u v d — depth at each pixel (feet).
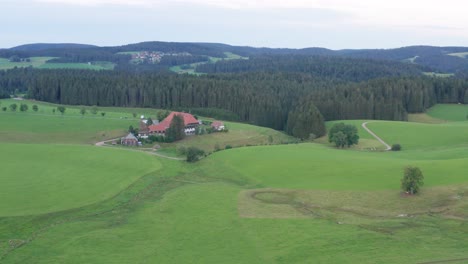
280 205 312.91
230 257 229.45
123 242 250.78
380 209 297.74
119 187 357.20
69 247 243.60
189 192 349.00
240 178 401.08
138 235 261.24
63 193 333.42
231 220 282.15
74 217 292.40
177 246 244.63
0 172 372.58
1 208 298.15
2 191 328.49
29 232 265.95
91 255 233.76
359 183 351.05
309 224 271.90
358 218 281.74
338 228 264.11
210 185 373.81
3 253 236.63
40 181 356.18
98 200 324.80
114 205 319.27
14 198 316.60
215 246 243.60
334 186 349.41
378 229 261.24
